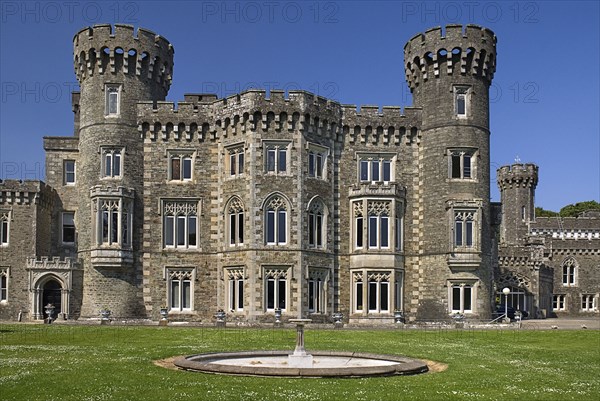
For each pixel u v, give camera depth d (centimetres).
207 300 5416
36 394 1933
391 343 3597
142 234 5441
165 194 5478
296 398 1883
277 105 5288
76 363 2555
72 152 6059
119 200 5341
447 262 5378
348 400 1880
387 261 5428
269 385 2069
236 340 3591
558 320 6806
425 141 5616
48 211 5975
